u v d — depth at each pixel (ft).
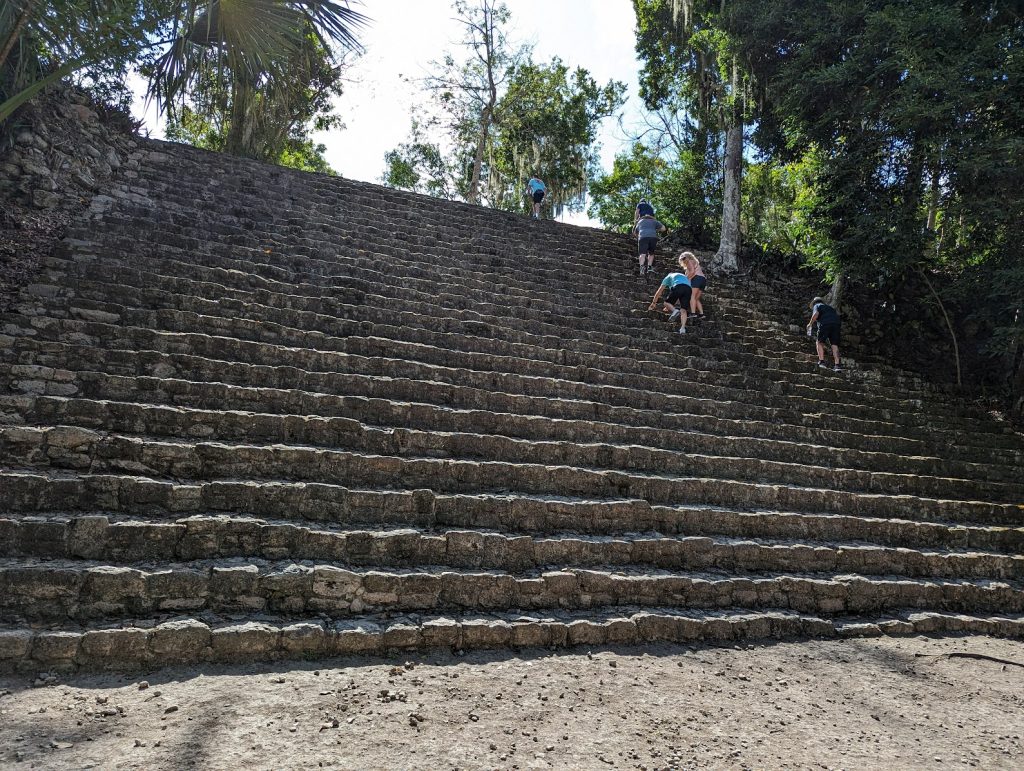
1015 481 29.04
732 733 11.32
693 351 32.09
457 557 15.72
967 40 32.07
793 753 10.82
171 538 13.42
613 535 18.38
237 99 25.43
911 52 31.60
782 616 17.08
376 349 23.26
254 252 26.96
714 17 43.14
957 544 23.13
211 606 12.87
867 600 19.19
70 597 11.89
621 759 10.03
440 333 25.44
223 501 14.74
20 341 17.13
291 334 22.07
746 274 47.55
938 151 32.32
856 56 34.45
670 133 74.49
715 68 58.18
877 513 23.44
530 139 83.51
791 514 20.90
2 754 8.53
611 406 24.14
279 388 19.62
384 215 36.70
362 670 12.14
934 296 39.47
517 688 12.12
